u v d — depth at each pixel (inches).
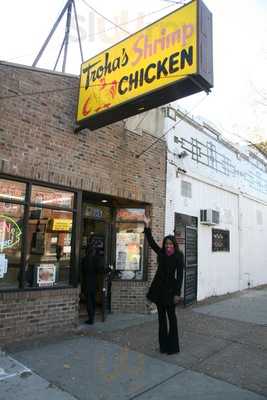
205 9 238.8
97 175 315.9
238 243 571.5
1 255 250.8
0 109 251.1
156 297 239.0
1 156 249.1
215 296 485.4
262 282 653.9
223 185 527.5
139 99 253.8
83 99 293.0
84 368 207.2
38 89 276.4
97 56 289.9
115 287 360.5
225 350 246.8
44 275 275.4
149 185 372.2
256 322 334.6
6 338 245.4
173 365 216.2
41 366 207.2
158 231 377.7
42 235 275.6
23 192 264.2
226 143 549.0
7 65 257.4
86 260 315.9
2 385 181.3
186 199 435.5
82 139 306.0
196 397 175.6
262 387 187.9
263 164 700.0
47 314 270.5
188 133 451.2
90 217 352.2
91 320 309.9
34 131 270.5
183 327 308.8
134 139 358.9
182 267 238.1
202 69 229.1
